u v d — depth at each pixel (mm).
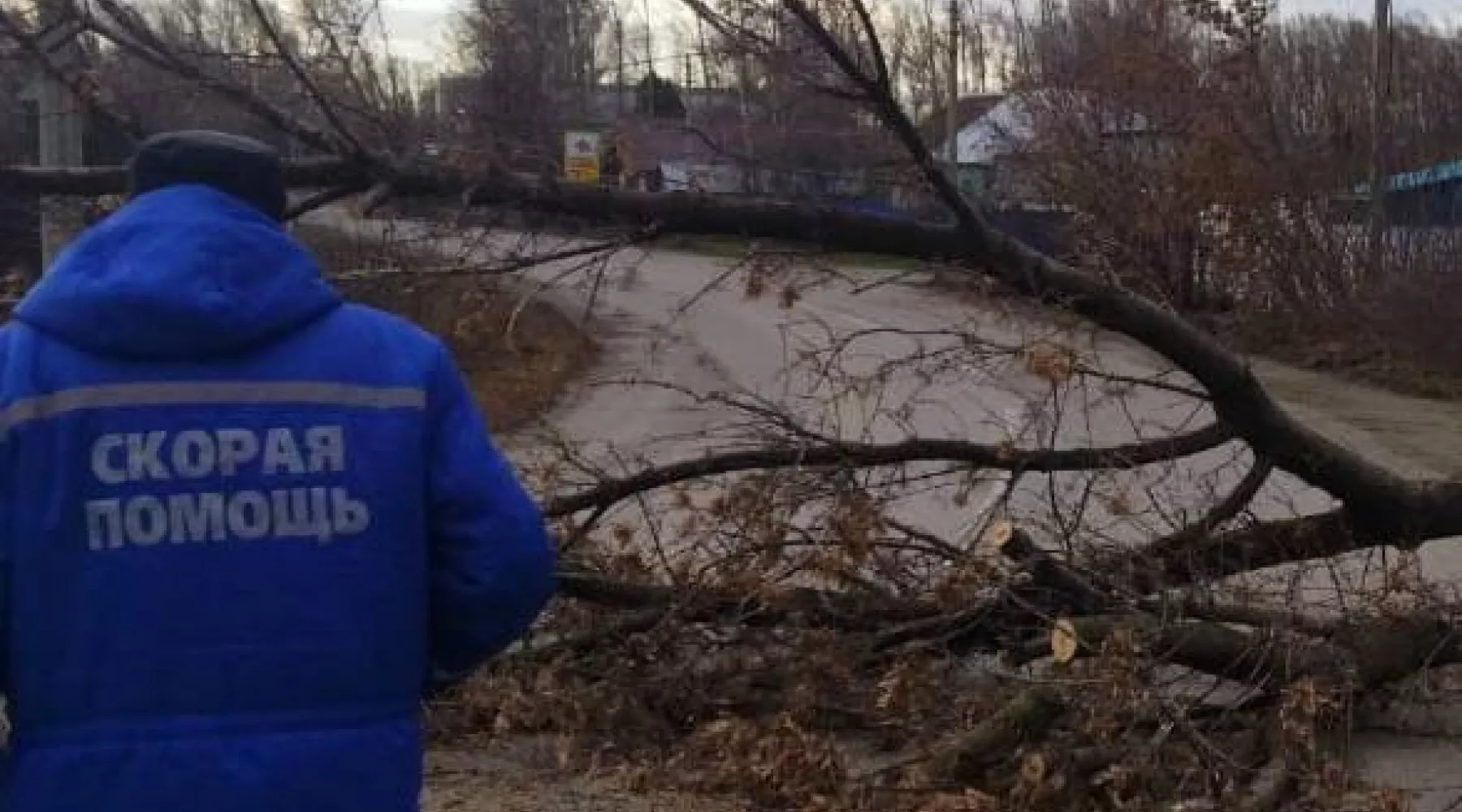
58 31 4078
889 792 4273
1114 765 4148
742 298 5012
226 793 1953
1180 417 6555
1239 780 4301
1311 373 19109
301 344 2098
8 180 4328
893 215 4945
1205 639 4875
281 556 2029
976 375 5250
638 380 6012
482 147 4453
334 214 4496
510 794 4652
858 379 5211
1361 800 4137
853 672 5012
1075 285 5059
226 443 2031
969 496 5383
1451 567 7914
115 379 2018
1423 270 19328
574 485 5301
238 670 1998
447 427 2162
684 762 4793
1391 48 22422
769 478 5051
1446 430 15234
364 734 2047
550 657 5234
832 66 4586
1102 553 5148
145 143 2189
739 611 5000
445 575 2174
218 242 2049
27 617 1999
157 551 1996
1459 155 22250
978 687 4844
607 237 4789
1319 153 17844
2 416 2002
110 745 1956
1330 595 5688
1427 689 5590
